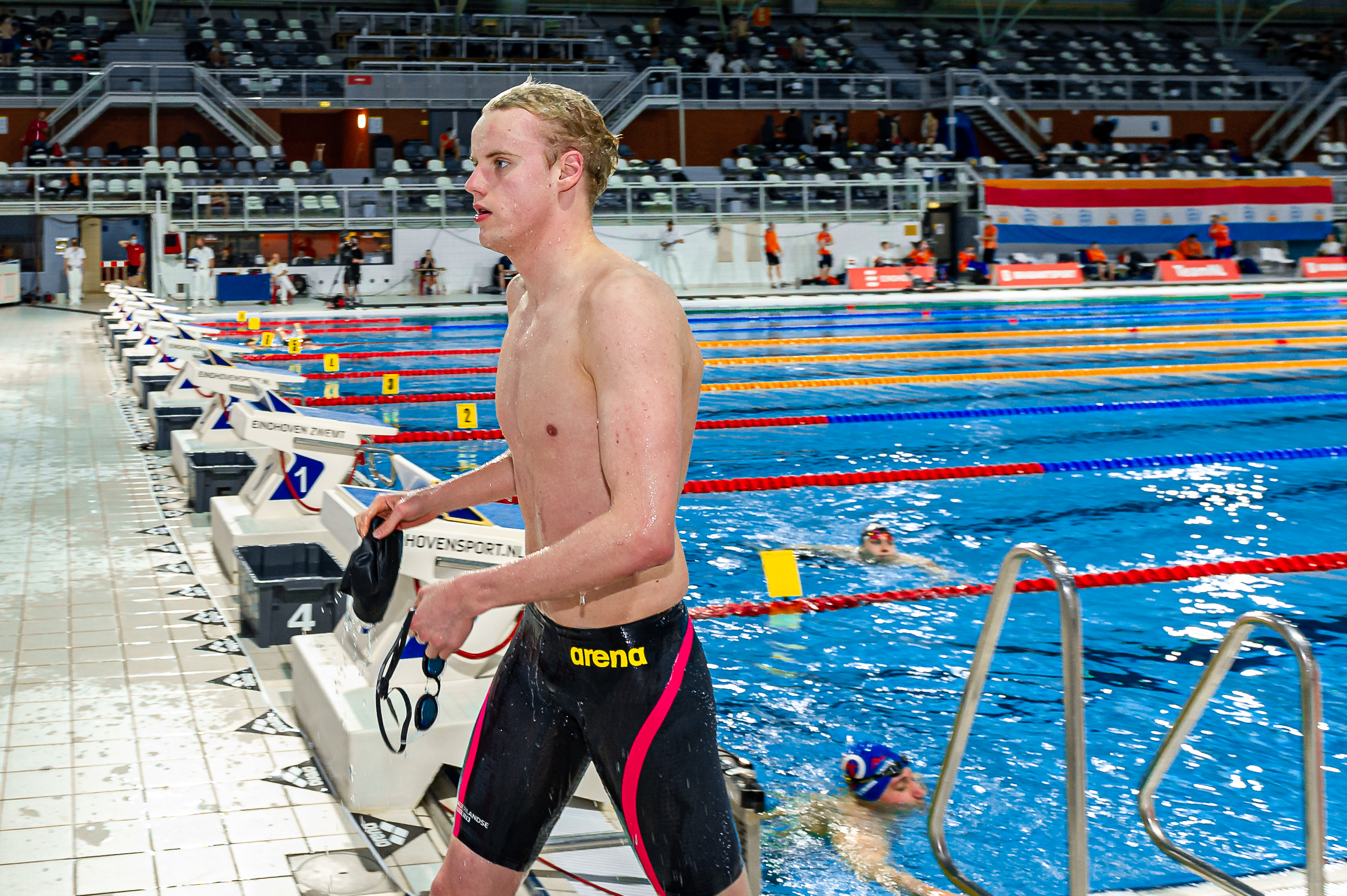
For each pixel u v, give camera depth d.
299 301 20.75
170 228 20.22
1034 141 28.50
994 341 14.53
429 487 1.85
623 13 31.66
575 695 1.55
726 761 2.21
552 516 1.55
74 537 5.23
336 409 9.59
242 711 3.34
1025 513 6.11
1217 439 8.20
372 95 24.61
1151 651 4.08
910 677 3.84
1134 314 18.11
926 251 23.11
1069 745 1.71
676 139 26.66
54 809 2.72
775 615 4.48
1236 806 2.89
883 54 31.28
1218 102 29.38
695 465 7.33
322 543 4.38
